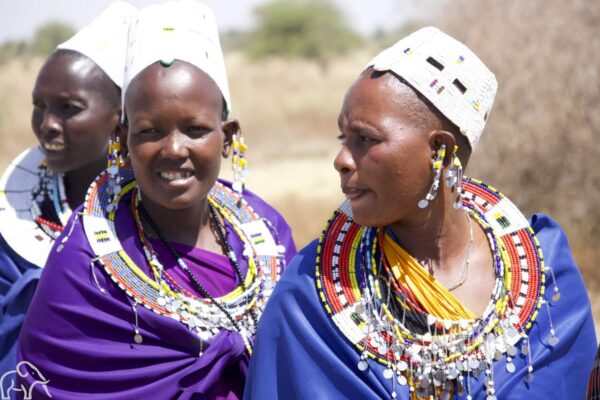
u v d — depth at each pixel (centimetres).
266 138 2783
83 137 587
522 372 394
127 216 488
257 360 417
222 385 480
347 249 417
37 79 592
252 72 4228
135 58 471
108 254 470
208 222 514
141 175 468
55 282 468
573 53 1343
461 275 412
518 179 1373
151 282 473
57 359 466
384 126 385
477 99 399
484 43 1401
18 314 576
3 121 3047
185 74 464
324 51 4631
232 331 484
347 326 401
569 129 1343
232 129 505
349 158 392
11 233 591
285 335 411
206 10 492
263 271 511
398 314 407
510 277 409
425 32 402
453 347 393
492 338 396
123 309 464
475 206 430
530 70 1359
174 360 469
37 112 597
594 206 1330
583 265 1227
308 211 1662
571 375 404
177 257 489
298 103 3300
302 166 2244
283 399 411
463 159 403
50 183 605
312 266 418
